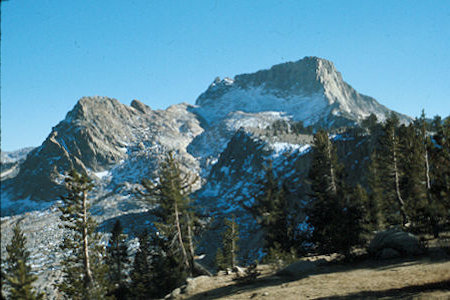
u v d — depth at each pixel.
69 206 37.22
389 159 49.78
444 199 20.03
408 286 17.50
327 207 44.47
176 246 45.47
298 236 55.06
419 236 33.16
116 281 52.91
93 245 39.84
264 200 60.88
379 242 30.33
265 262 48.31
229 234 59.28
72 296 37.72
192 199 46.25
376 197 54.62
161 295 46.09
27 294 24.48
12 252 48.62
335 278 23.48
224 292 26.94
